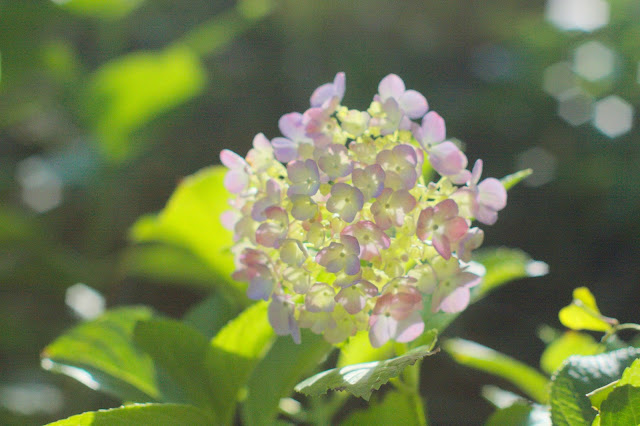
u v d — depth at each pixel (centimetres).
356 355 126
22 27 307
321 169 116
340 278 116
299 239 118
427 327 125
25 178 332
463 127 389
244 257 118
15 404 237
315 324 118
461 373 241
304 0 420
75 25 401
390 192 116
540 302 326
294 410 132
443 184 118
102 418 118
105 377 126
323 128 119
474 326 292
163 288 306
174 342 124
